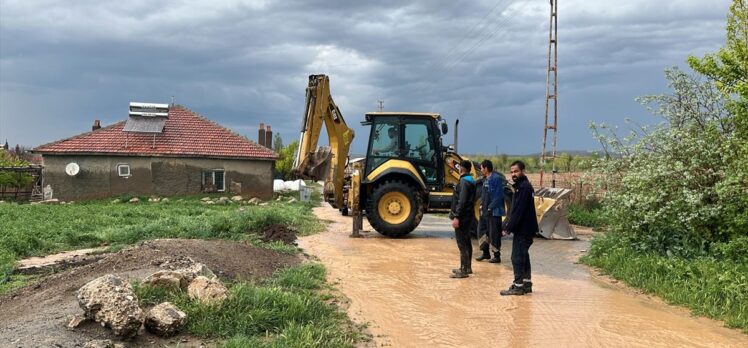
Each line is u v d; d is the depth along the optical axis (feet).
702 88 34.32
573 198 60.23
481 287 27.63
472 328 21.03
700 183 32.17
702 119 34.45
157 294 20.16
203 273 22.80
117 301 17.04
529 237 26.43
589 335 20.40
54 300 21.54
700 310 23.38
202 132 94.07
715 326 21.70
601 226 52.75
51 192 86.28
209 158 89.92
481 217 35.45
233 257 29.71
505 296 25.95
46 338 16.22
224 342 17.11
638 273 28.96
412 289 26.91
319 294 24.93
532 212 26.40
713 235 31.37
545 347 19.12
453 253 37.88
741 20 32.01
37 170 95.50
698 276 26.78
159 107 92.58
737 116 31.24
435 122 47.50
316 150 47.39
